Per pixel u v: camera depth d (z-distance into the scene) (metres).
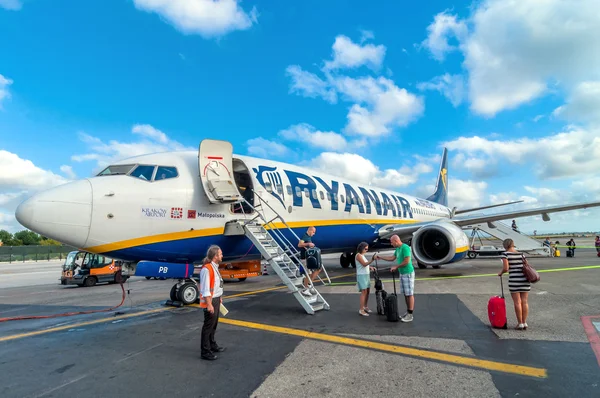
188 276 8.53
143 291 12.77
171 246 8.02
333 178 13.56
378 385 3.68
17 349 5.38
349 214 13.16
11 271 27.70
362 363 4.35
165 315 7.69
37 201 6.71
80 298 11.40
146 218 7.66
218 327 6.34
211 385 3.80
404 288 6.48
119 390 3.73
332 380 3.84
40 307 9.71
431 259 12.06
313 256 8.16
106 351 5.15
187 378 4.02
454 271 14.62
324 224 11.91
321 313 7.37
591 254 27.28
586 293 8.59
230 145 8.86
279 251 8.48
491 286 10.08
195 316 7.46
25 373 4.32
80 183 7.32
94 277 15.96
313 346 5.10
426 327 5.97
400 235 14.85
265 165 10.77
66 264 16.02
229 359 4.62
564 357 4.35
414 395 3.43
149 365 4.48
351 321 6.60
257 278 15.91
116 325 6.87
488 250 23.20
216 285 4.86
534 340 5.05
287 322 6.64
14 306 10.06
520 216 15.36
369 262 7.07
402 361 4.38
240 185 10.71
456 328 5.83
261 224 9.43
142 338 5.82
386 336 5.51
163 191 8.02
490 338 5.22
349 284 11.84
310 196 11.55
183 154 9.14
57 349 5.34
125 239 7.43
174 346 5.30
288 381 3.85
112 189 7.43
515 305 5.66
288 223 10.57
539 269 14.66
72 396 3.62
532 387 3.54
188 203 8.27
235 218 9.02
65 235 6.86
